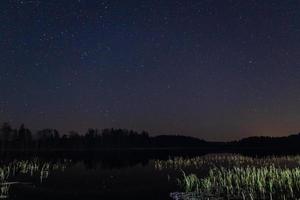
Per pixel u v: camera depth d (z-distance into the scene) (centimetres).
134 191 4269
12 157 9600
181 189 4284
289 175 4884
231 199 3594
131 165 7962
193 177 4934
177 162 8812
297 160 8975
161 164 8200
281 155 11831
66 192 4159
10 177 5194
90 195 4022
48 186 4503
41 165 7312
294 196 3694
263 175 4909
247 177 4662
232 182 4588
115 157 11188
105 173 6166
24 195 3872
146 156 11931
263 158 10075
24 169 6203
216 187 4266
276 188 4122
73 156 11262
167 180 5178
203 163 8431
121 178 5472
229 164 8019
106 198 3866
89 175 5828
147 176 5759
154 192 4156
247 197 3666
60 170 6500
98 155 12331
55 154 12150
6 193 3934
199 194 3888
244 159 9719
